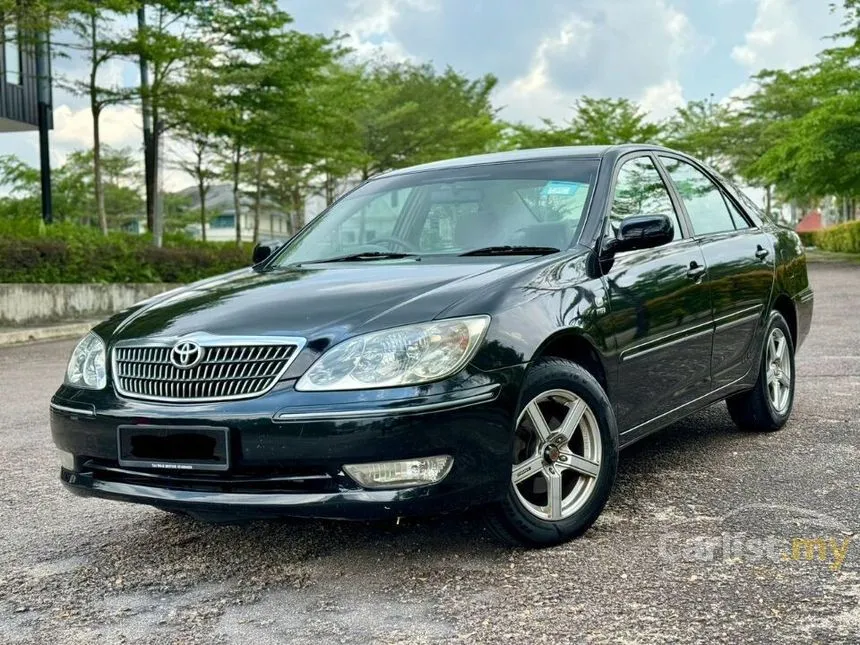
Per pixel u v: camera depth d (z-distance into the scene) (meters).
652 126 45.34
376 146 40.97
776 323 5.19
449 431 2.97
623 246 3.76
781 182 35.84
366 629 2.74
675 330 4.06
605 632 2.63
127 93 21.97
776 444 4.91
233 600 3.04
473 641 2.62
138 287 19.00
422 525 3.70
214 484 3.11
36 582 3.29
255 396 3.04
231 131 25.31
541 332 3.26
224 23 23.55
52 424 3.49
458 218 4.12
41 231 19.25
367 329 3.07
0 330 14.25
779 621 2.66
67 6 18.17
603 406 3.49
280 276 3.82
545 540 3.34
